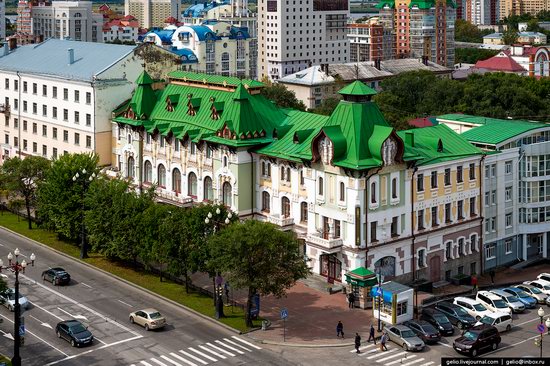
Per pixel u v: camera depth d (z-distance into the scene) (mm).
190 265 107500
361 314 106750
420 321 100125
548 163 135250
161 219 113500
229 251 99188
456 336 100250
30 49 185500
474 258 128375
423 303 110188
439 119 150125
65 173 131375
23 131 177750
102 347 95125
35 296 112188
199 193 135250
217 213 108125
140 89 147875
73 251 132750
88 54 168875
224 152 129125
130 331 100125
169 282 118250
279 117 133125
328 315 106312
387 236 115875
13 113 179750
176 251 110312
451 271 125125
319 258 118125
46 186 134000
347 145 113688
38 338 97625
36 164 145250
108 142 158250
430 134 126812
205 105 138625
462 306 107750
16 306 86688
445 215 123625
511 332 101812
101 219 121875
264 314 106625
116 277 120125
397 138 113688
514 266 133250
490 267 131625
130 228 118500
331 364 91000
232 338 98625
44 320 103375
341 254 115125
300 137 123750
